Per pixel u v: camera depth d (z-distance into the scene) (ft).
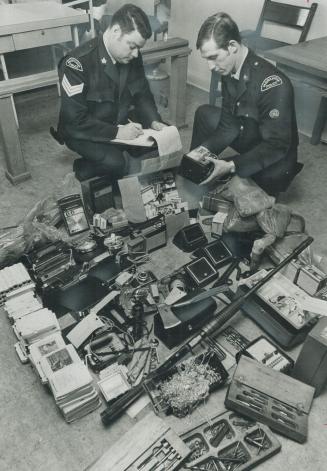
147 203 7.67
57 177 9.66
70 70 7.56
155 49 9.88
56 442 5.04
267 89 7.19
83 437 5.09
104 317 6.27
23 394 5.51
